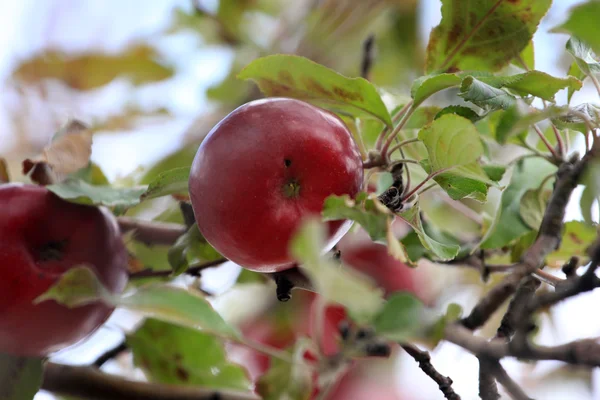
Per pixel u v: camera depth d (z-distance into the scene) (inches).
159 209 41.9
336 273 30.9
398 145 35.1
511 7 36.3
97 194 36.8
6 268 35.6
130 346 38.9
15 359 36.5
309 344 35.9
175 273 36.4
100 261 36.8
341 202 32.8
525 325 33.3
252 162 33.5
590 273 33.6
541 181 37.0
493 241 36.6
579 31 33.5
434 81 34.6
